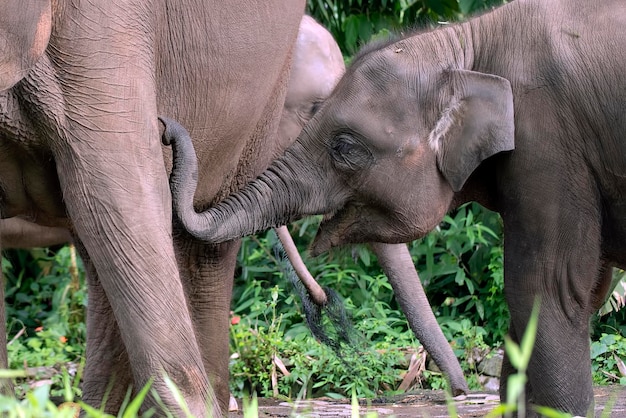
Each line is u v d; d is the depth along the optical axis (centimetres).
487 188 802
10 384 630
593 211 766
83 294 1512
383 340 1368
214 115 786
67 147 639
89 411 434
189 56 744
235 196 784
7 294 1639
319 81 1215
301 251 1487
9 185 673
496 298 1384
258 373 1277
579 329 769
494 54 783
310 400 1188
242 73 789
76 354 1403
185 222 729
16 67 595
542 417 769
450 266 1409
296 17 845
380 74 779
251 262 1497
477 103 759
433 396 1204
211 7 750
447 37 795
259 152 917
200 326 926
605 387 1172
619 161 757
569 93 758
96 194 636
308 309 1198
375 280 1394
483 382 1278
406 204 776
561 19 774
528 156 761
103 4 644
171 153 788
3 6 589
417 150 771
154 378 626
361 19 1494
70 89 637
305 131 795
